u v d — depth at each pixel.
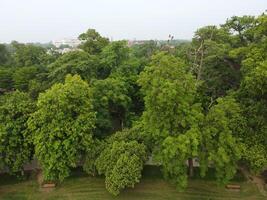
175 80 31.12
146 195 34.50
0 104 39.19
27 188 36.16
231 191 34.66
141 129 36.00
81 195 34.78
